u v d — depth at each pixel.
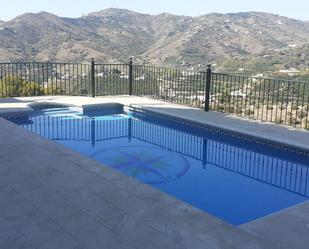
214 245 2.92
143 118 9.51
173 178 5.65
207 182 5.51
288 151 6.49
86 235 3.02
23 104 9.47
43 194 3.81
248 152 6.97
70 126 8.55
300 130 7.28
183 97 10.22
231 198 4.93
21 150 5.31
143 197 3.78
